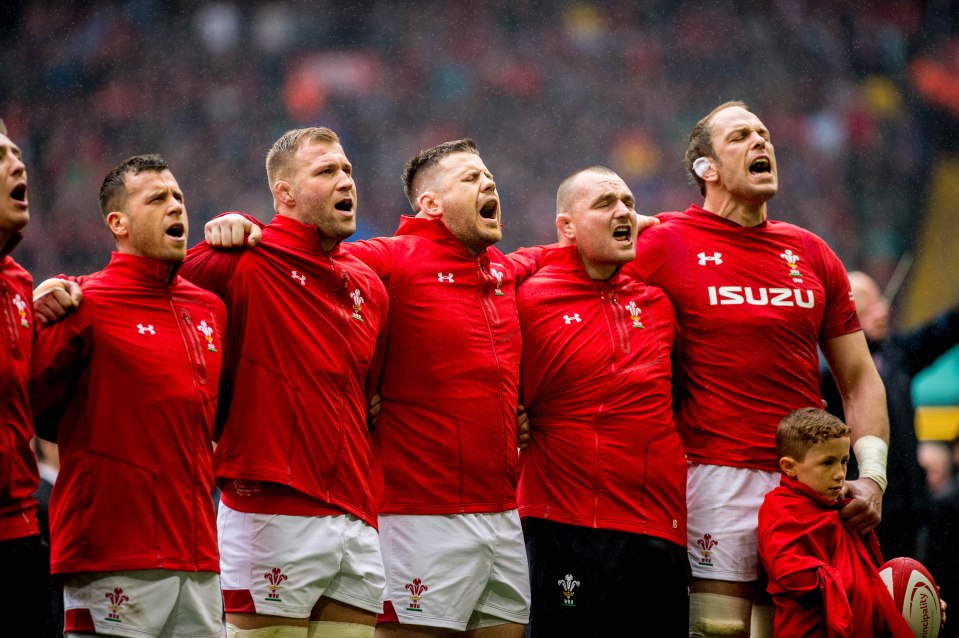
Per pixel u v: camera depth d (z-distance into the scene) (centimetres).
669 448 1470
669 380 1507
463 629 1391
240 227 1312
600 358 1470
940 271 6131
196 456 1214
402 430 1409
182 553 1188
